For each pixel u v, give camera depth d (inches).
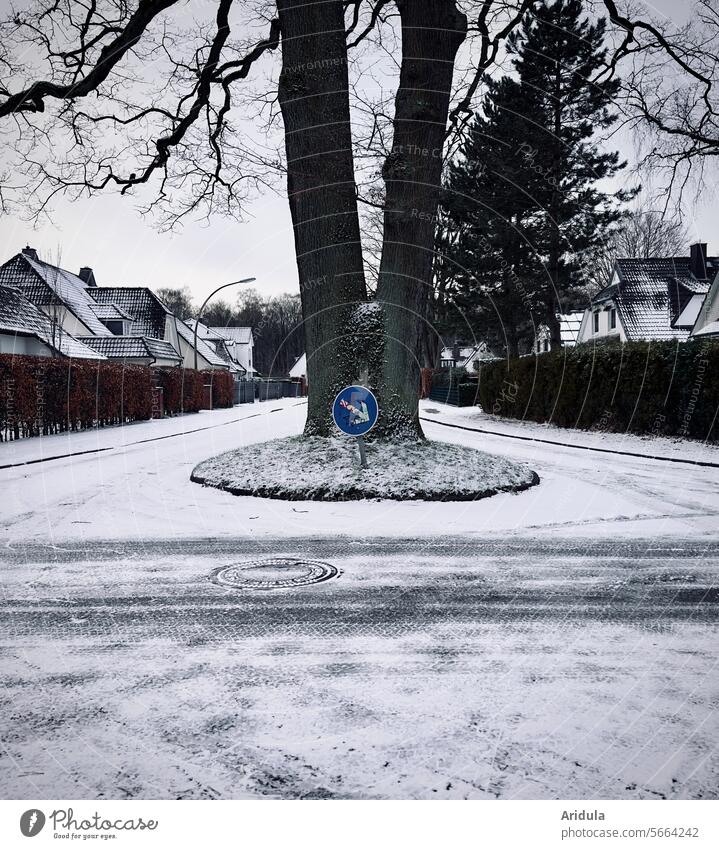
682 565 228.2
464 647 152.1
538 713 119.6
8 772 101.6
